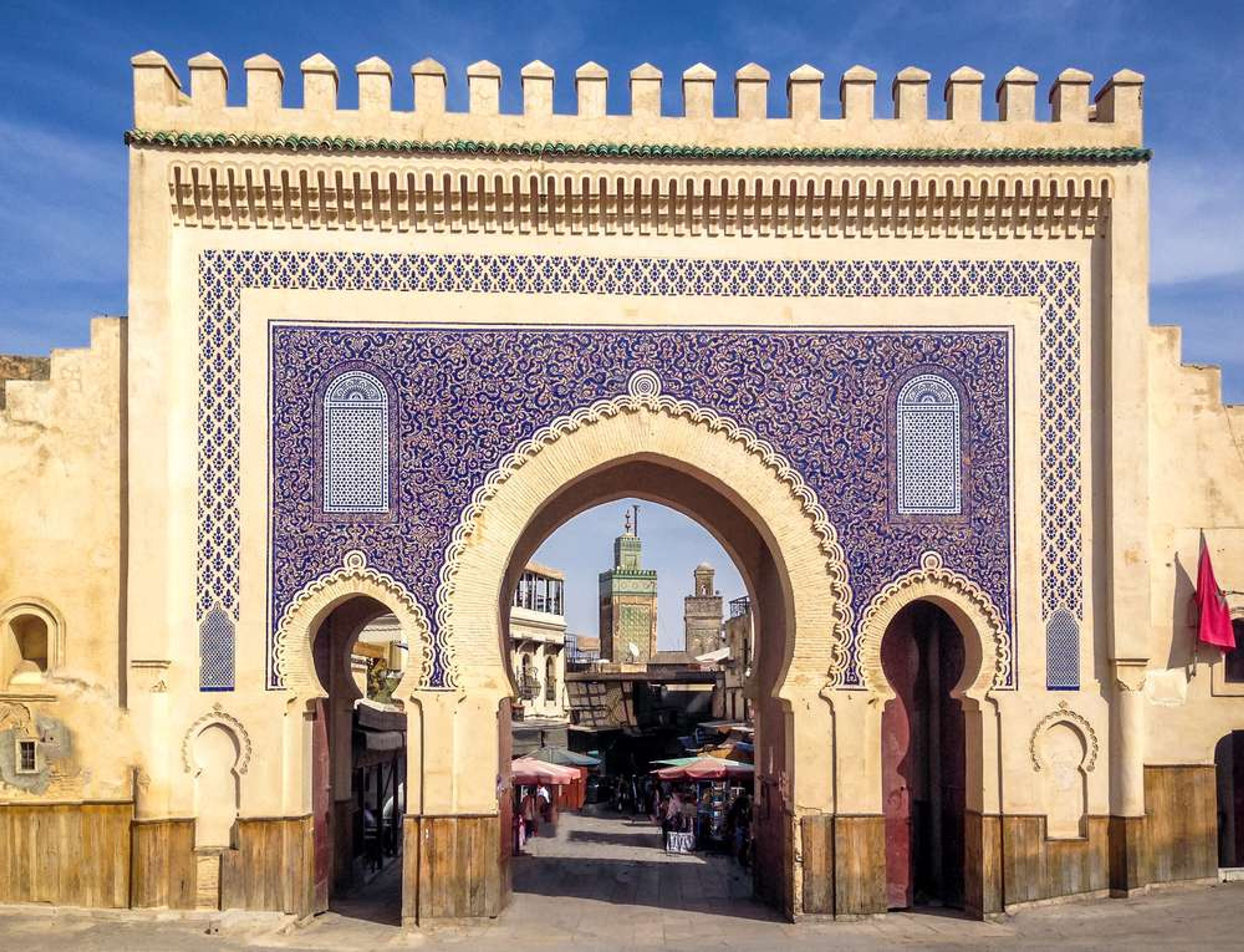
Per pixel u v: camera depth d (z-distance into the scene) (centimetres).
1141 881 1527
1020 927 1443
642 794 3503
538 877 1998
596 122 1560
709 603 5794
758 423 1561
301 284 1544
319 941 1416
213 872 1483
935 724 1717
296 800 1503
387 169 1530
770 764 1727
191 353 1529
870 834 1520
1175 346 1614
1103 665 1545
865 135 1571
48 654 1517
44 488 1525
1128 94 1587
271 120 1538
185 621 1503
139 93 1528
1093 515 1559
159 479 1495
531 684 4753
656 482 1817
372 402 1541
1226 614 1570
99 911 1461
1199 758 1569
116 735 1494
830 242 1580
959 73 1585
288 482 1527
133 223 1511
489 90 1558
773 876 1680
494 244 1563
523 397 1552
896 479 1559
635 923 1545
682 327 1565
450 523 1535
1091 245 1586
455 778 1506
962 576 1549
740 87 1573
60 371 1538
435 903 1490
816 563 1551
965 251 1584
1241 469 1606
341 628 1800
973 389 1570
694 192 1551
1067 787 1538
